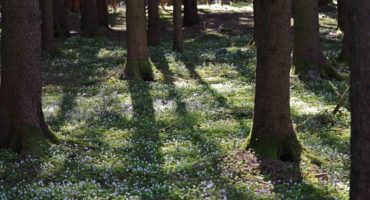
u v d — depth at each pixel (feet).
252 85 67.67
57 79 77.51
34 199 29.37
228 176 33.55
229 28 135.03
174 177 33.94
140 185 32.68
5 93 39.50
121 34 136.77
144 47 74.84
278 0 34.86
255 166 34.65
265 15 35.37
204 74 77.20
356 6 17.49
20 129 39.14
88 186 31.63
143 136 45.62
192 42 117.50
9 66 39.22
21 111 39.17
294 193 30.55
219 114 52.65
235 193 30.35
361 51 17.54
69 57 100.58
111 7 205.67
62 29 130.72
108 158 38.65
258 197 29.81
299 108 54.75
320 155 38.01
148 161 37.88
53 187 31.42
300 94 61.26
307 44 68.69
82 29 130.72
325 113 50.88
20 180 33.60
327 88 63.62
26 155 37.63
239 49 99.30
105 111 55.62
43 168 35.50
